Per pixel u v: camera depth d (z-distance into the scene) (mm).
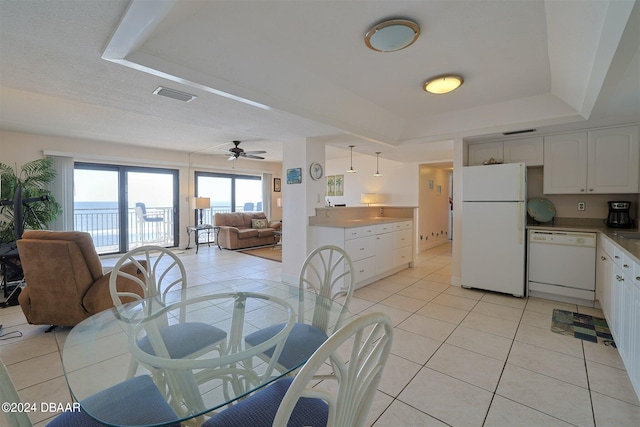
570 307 3180
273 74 2404
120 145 5914
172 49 1889
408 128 4129
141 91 2393
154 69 1889
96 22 1467
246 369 1311
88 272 2580
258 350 1349
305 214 4094
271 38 1999
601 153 3242
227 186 8180
